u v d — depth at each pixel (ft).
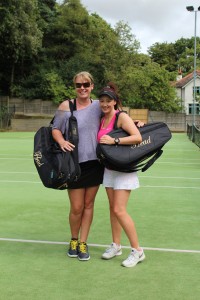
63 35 150.20
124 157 13.91
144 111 139.95
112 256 15.67
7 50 134.41
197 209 24.32
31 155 55.31
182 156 55.83
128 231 14.82
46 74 141.79
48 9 157.79
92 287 13.08
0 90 145.38
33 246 17.28
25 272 14.35
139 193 29.19
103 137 14.08
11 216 22.49
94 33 153.38
